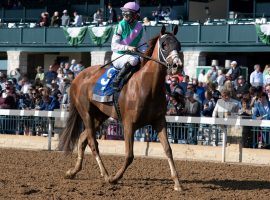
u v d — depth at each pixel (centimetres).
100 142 1542
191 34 2486
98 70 1012
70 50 2773
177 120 1453
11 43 2922
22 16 3225
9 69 2936
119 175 926
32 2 3206
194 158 1424
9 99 1789
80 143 1025
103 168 991
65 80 1809
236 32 2395
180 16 2820
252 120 1348
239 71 1870
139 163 1256
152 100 886
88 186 916
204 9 2875
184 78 1750
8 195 824
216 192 884
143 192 868
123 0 2977
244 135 1412
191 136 1480
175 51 865
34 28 2866
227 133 1434
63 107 1709
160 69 880
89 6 3084
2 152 1443
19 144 1667
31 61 2986
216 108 1457
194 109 1514
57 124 1622
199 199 817
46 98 1725
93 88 991
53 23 2841
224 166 1236
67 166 1170
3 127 1752
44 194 836
